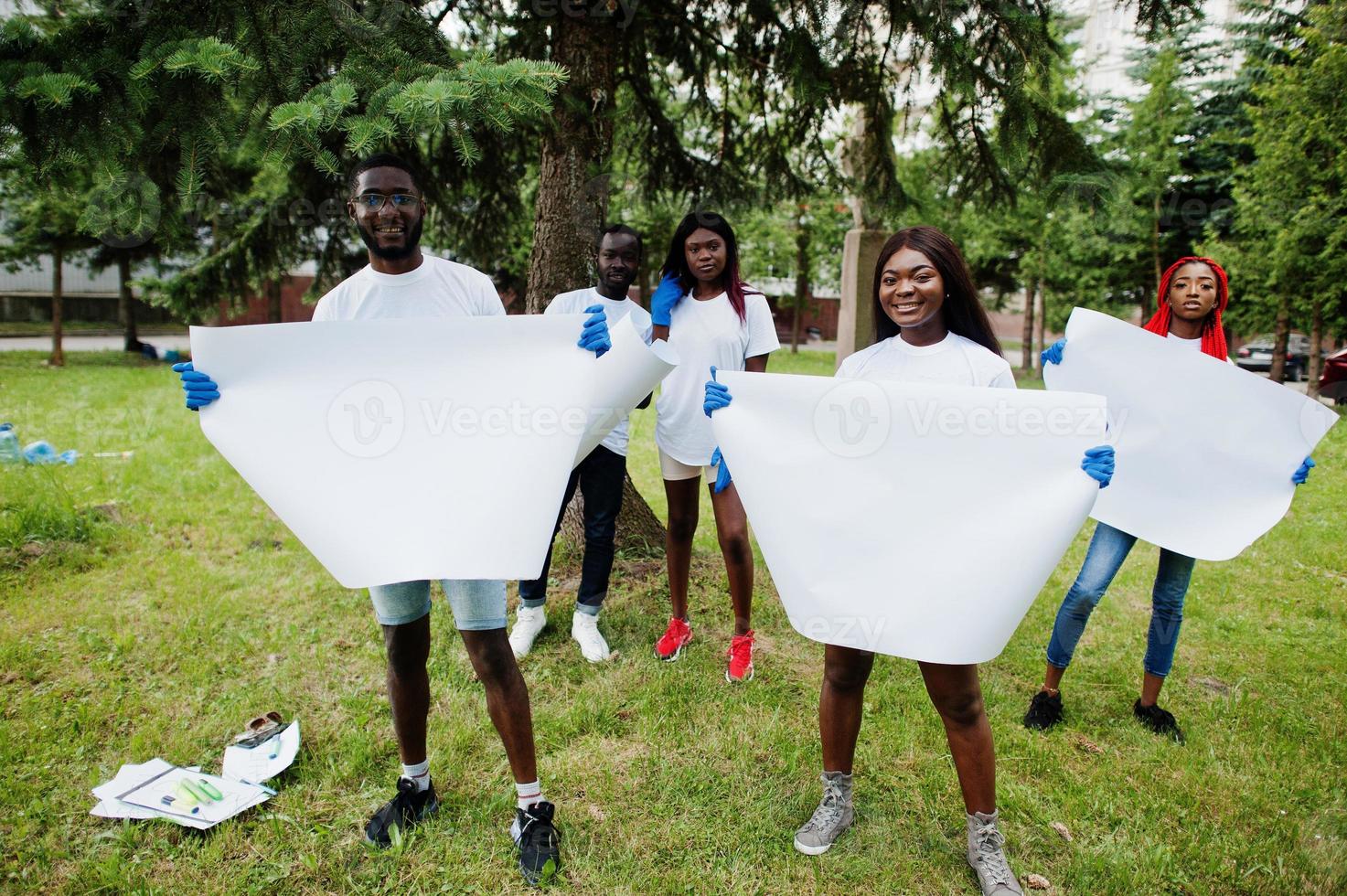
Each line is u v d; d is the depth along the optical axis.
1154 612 2.71
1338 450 8.11
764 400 1.97
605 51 3.84
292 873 1.98
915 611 1.81
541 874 1.94
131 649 3.12
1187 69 13.45
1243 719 2.80
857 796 2.31
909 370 2.01
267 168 2.71
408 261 2.11
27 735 2.50
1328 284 10.36
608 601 3.70
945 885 1.97
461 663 3.05
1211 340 2.71
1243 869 2.06
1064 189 3.87
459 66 2.55
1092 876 2.02
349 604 3.62
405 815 2.12
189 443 7.16
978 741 1.89
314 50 2.54
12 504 4.44
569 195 3.85
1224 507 2.60
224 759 2.42
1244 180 11.18
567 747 2.53
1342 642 3.46
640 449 7.82
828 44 3.65
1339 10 9.20
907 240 1.92
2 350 18.48
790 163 4.99
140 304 29.44
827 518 1.90
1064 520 1.74
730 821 2.20
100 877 1.94
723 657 3.18
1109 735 2.68
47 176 2.77
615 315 3.11
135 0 2.52
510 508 1.92
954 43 3.26
